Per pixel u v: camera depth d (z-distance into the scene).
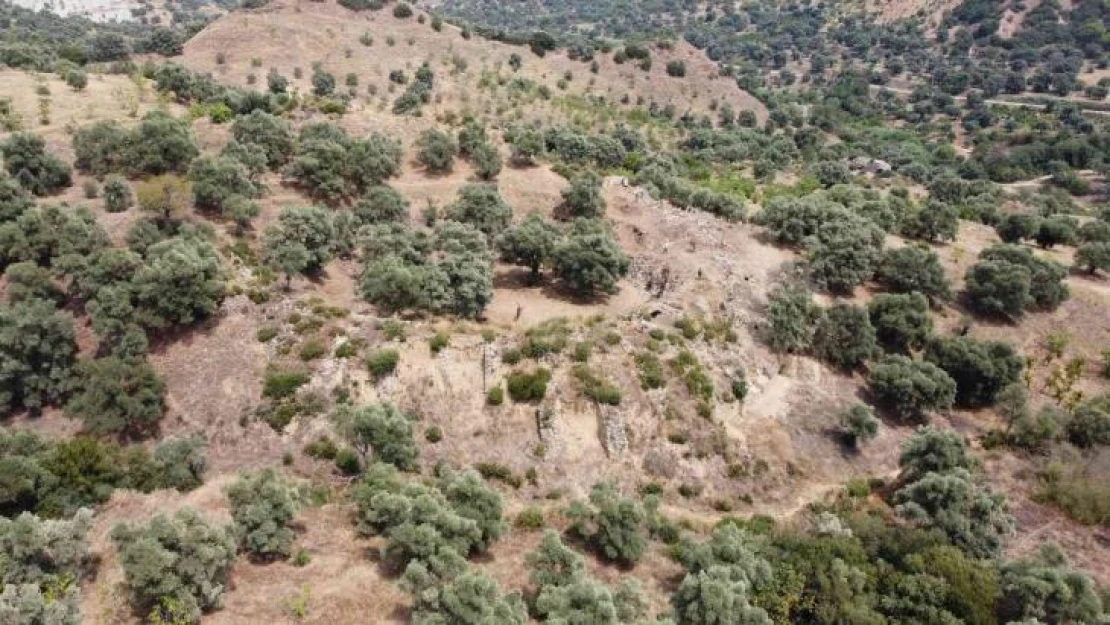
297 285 73.31
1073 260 106.25
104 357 63.00
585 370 62.78
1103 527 60.38
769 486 61.53
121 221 76.62
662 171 113.12
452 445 57.84
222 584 34.81
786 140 186.38
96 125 91.38
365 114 114.88
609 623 32.94
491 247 84.44
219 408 59.59
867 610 39.88
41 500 43.31
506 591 37.75
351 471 54.03
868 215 103.31
